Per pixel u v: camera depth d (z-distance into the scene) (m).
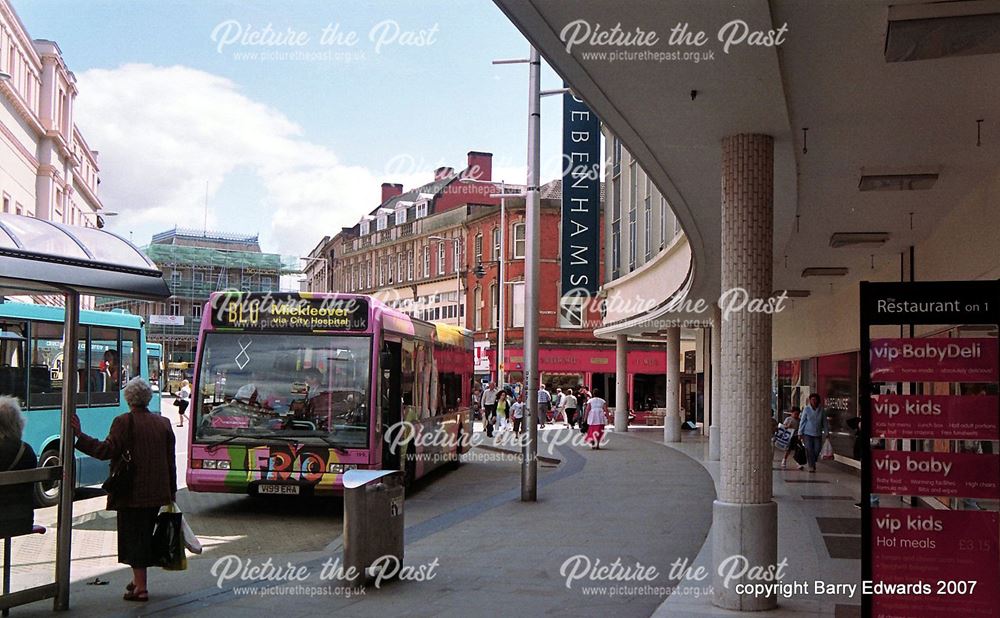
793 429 21.84
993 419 6.07
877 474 6.18
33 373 13.31
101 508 13.59
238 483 12.90
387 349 14.03
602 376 54.66
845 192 12.22
